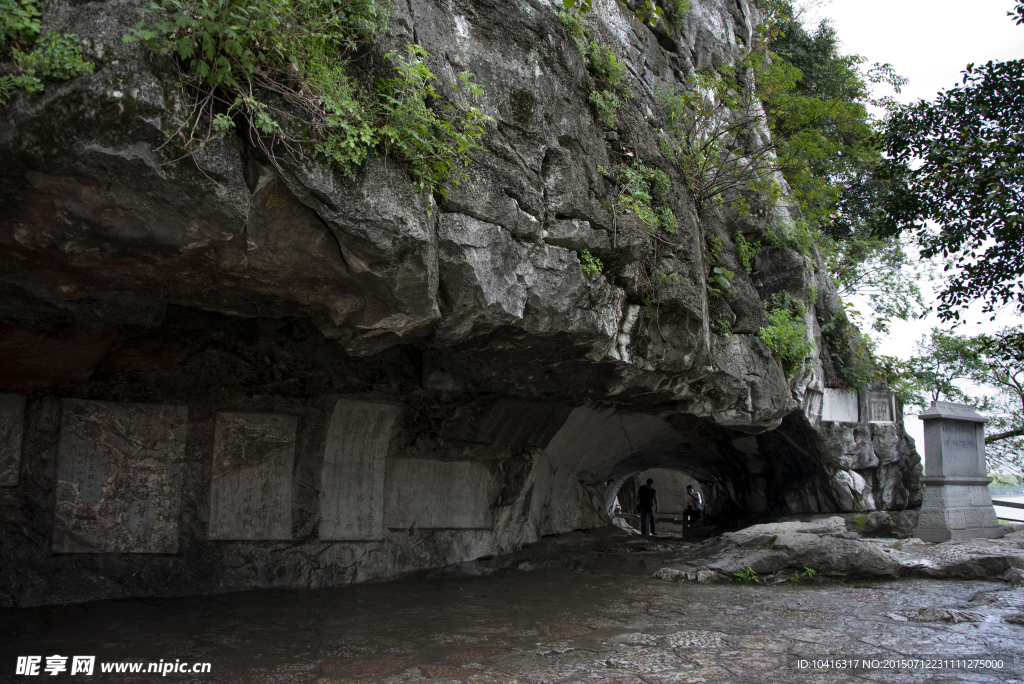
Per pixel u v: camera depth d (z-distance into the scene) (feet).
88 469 22.58
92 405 22.75
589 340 24.07
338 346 25.07
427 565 30.76
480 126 18.71
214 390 24.82
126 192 12.85
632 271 25.50
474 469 34.09
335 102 14.53
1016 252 22.21
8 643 17.39
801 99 38.55
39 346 19.57
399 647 18.61
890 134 24.86
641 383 30.40
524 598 25.89
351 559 27.84
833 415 47.98
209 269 15.53
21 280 15.47
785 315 40.91
